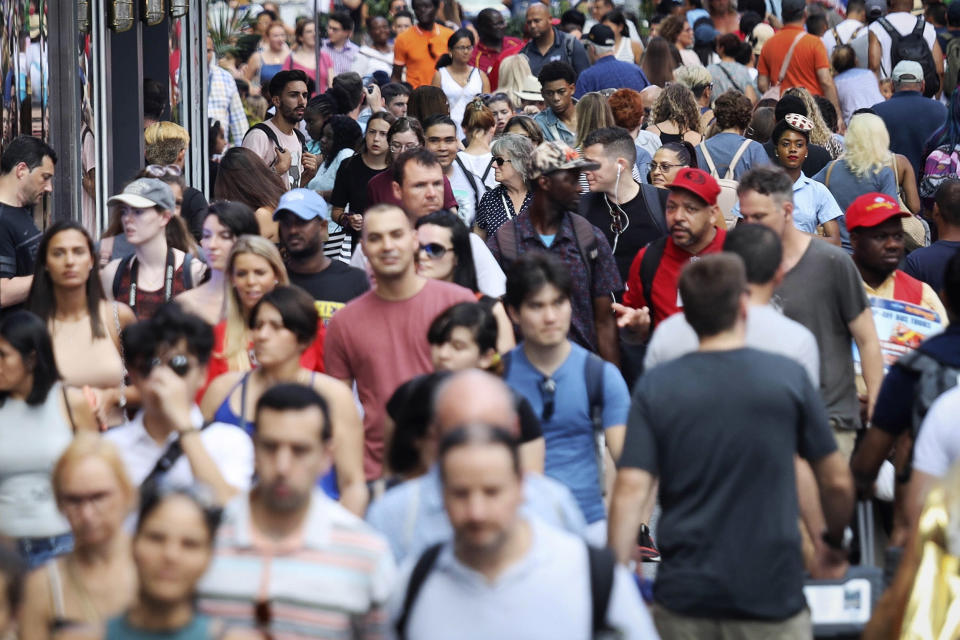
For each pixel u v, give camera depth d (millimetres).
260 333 19047
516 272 19203
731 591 16125
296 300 19094
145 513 13305
